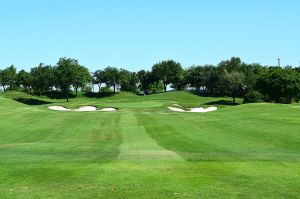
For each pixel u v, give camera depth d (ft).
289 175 50.06
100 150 77.61
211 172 52.31
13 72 515.91
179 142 87.56
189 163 58.65
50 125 135.33
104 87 533.96
